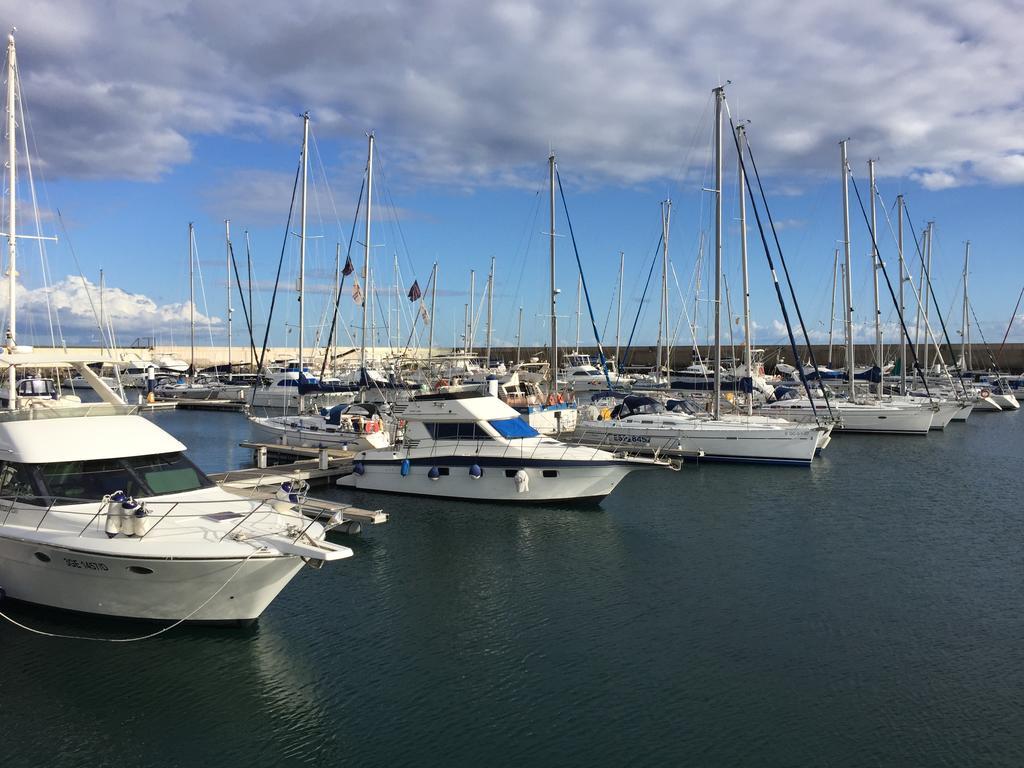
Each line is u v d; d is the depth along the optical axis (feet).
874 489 72.54
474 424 64.95
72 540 31.83
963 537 54.75
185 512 34.91
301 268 98.02
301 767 25.63
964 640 36.22
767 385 134.92
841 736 27.68
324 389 98.58
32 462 34.76
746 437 85.92
